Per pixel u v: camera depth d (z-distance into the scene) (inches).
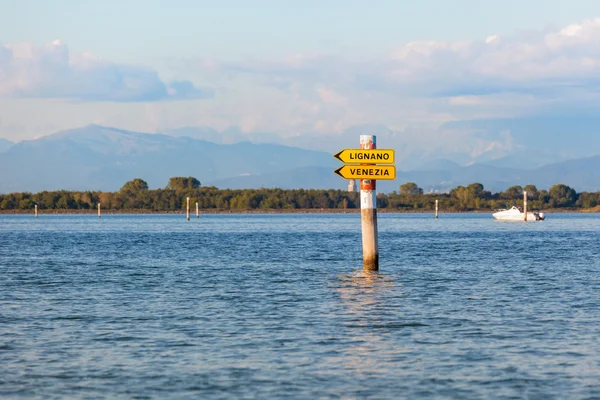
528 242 4584.2
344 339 1256.8
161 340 1252.5
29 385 988.6
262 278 2251.5
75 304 1673.2
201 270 2546.8
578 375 1027.9
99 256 3336.6
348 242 4655.5
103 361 1107.9
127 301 1722.4
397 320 1438.2
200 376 1028.5
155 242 4734.3
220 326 1379.2
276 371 1052.5
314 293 1859.0
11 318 1475.1
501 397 936.3
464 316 1483.8
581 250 3708.2
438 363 1093.1
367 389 969.5
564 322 1409.9
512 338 1259.2
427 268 2583.7
